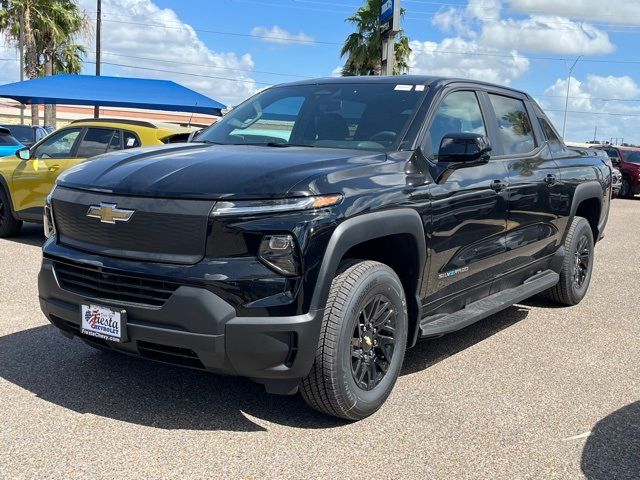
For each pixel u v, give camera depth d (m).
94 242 3.47
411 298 3.93
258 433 3.43
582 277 6.56
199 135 4.84
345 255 3.64
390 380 3.76
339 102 4.52
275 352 3.16
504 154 4.96
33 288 6.31
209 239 3.16
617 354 4.99
